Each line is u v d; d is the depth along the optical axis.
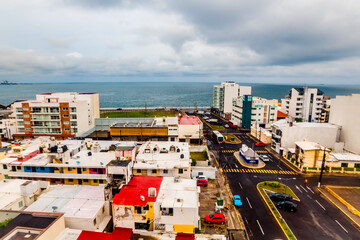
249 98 124.81
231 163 76.69
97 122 115.94
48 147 54.47
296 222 45.53
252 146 96.44
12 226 28.70
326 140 85.12
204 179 60.03
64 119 92.44
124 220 35.53
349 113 86.81
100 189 43.09
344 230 43.22
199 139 93.88
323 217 47.25
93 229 33.72
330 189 58.25
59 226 30.25
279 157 83.19
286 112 141.25
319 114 130.25
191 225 34.84
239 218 46.47
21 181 46.19
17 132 95.38
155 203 35.09
